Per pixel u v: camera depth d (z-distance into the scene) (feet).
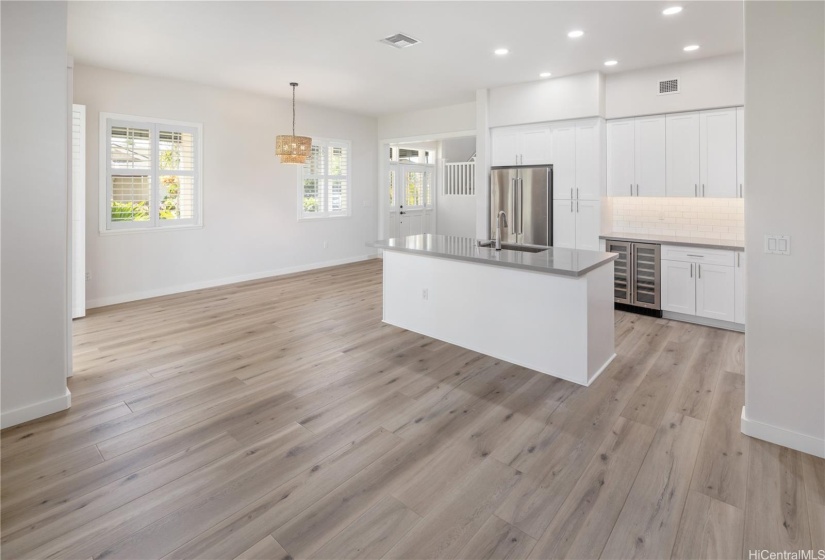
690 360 12.33
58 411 9.37
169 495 6.85
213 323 15.94
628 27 13.25
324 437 8.51
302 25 13.23
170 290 20.49
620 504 6.64
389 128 28.55
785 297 7.82
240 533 6.09
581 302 10.69
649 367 11.87
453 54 15.62
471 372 11.59
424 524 6.27
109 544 5.87
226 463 7.67
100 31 13.82
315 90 21.45
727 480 7.14
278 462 7.71
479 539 5.99
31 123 8.66
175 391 10.45
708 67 15.84
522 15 12.45
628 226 19.16
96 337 14.35
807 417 7.79
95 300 18.25
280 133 24.00
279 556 5.71
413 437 8.50
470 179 35.63
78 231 16.30
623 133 17.88
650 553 5.74
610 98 18.03
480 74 18.24
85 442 8.27
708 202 17.08
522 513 6.48
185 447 8.14
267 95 22.71
